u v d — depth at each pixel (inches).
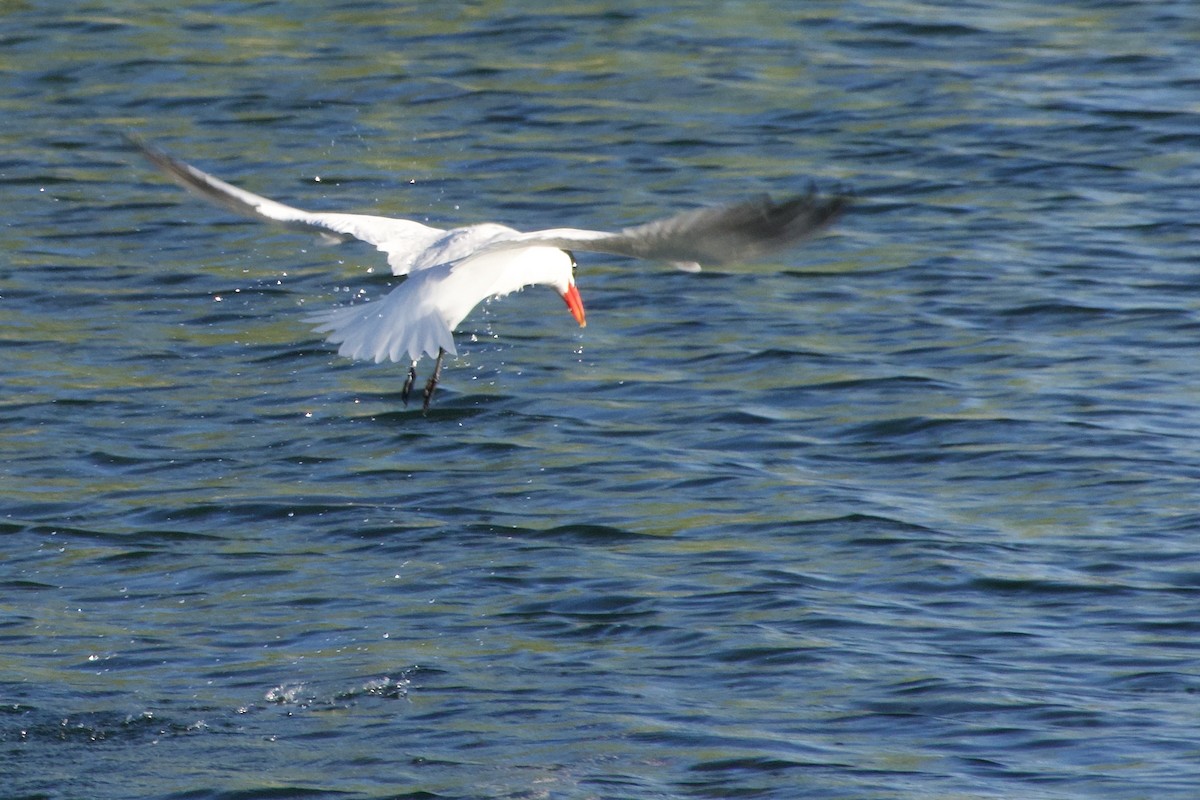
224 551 515.5
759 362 640.4
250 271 732.7
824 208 289.6
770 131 858.1
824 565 494.3
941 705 419.2
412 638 463.2
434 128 869.8
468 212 772.0
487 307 700.7
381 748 414.6
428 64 947.3
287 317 689.6
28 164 835.4
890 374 625.9
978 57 946.7
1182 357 633.0
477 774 400.5
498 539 516.7
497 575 494.3
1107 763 392.8
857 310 684.7
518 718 423.2
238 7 1039.0
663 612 469.1
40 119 889.5
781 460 566.3
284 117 885.2
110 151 853.2
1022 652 443.5
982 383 617.6
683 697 430.0
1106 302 682.2
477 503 539.8
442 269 358.9
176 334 676.1
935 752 400.8
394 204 782.5
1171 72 919.0
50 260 739.4
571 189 795.4
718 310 688.4
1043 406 597.0
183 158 837.2
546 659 449.7
